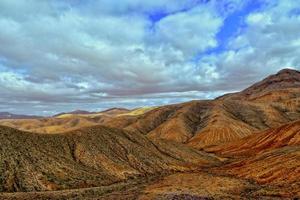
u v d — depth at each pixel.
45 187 55.25
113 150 81.88
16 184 53.62
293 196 46.75
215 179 62.56
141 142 94.44
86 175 64.56
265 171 61.91
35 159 63.34
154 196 48.00
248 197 47.56
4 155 59.56
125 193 51.62
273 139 101.88
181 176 68.00
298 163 59.81
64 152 73.12
